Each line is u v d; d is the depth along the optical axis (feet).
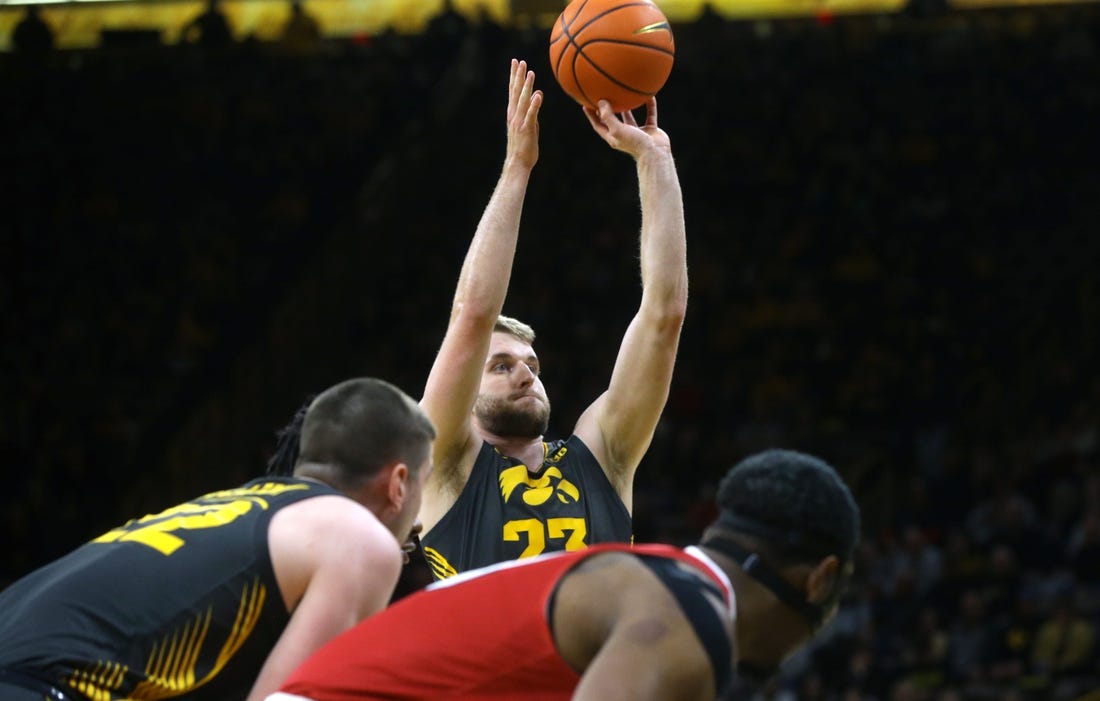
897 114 93.30
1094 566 53.52
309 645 12.89
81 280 85.81
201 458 71.05
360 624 12.10
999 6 97.55
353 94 96.99
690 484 66.74
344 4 104.17
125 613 12.92
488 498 18.85
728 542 11.43
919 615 53.52
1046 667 49.73
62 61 98.48
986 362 76.23
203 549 13.32
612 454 19.63
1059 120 91.40
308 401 16.34
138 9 101.35
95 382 78.59
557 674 10.92
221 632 13.16
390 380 79.61
